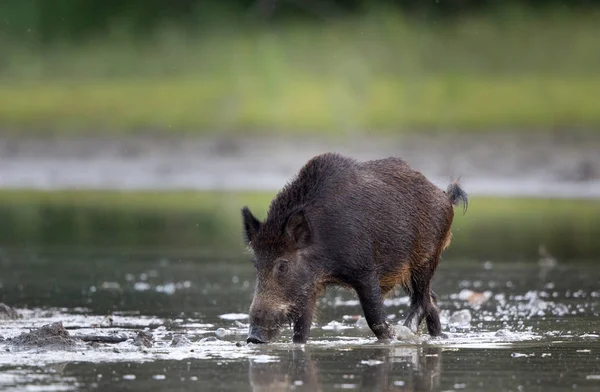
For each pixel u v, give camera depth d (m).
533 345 34.41
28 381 28.31
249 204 83.94
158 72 134.38
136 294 47.69
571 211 82.25
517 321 40.19
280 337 36.84
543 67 128.38
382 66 129.00
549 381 28.62
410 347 34.22
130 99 126.38
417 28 138.25
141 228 74.56
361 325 39.88
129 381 28.42
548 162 103.69
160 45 141.25
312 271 35.25
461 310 42.62
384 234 36.62
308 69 129.12
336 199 35.78
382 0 144.12
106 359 31.48
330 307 45.47
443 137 109.69
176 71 133.75
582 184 99.38
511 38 135.25
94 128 119.38
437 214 39.16
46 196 94.56
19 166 113.31
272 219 35.47
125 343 34.50
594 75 125.56
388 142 109.56
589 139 107.56
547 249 63.06
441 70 128.12
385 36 135.62
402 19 140.25
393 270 37.41
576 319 40.44
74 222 77.75
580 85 122.12
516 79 124.81
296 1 145.62
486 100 118.38
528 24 138.25
